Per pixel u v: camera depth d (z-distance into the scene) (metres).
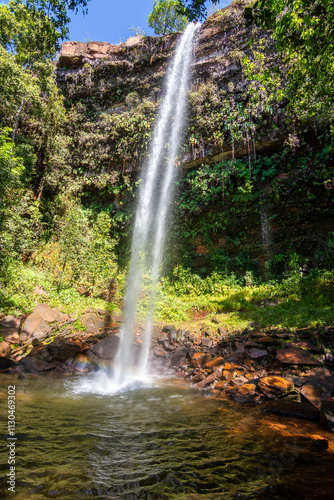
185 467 2.24
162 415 3.49
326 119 11.20
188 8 5.06
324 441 2.75
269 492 1.92
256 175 14.04
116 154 16.89
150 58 17.17
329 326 6.27
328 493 1.91
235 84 14.59
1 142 9.69
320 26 4.29
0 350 6.53
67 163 17.59
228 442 2.71
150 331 7.92
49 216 16.27
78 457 2.34
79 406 3.77
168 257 15.22
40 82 14.52
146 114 16.64
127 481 2.02
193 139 15.03
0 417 3.19
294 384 4.38
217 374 5.19
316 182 12.41
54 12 8.41
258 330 6.97
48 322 8.12
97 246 13.05
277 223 13.54
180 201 15.71
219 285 12.53
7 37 12.73
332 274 10.27
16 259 12.21
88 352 6.52
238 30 15.03
